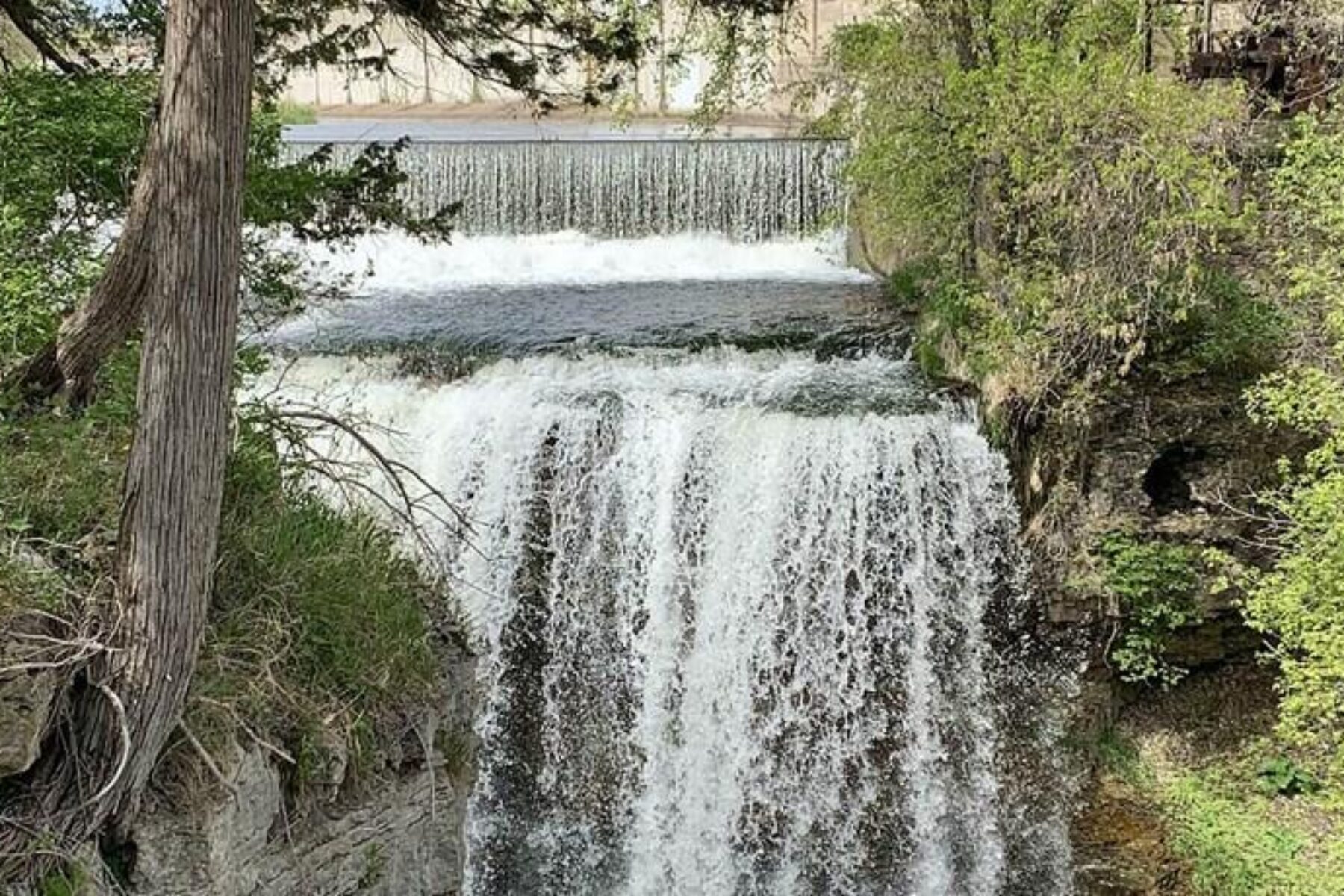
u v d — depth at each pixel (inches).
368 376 489.7
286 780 230.5
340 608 251.6
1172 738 430.9
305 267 612.4
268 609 237.1
